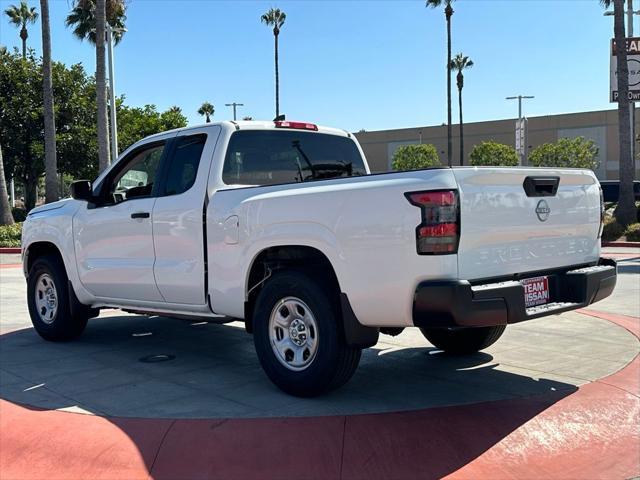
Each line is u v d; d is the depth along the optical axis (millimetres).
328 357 4852
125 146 39656
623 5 24312
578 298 5043
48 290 7527
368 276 4535
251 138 6117
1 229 23031
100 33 22828
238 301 5445
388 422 4555
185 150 6164
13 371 6129
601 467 4039
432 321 4340
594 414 4789
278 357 5207
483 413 4766
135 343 7371
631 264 15672
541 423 4602
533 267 4883
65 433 4434
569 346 6879
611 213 29812
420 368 6113
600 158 77562
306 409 4840
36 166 36844
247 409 4852
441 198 4262
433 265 4281
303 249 5023
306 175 6523
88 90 37219
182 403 5027
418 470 3939
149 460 4051
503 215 4617
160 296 6195
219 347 7133
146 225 6199
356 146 7090
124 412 4832
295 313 5141
